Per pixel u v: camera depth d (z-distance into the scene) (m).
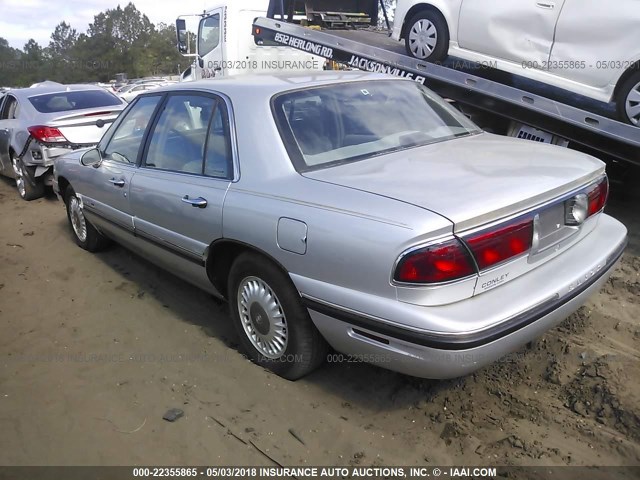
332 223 2.55
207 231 3.25
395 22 6.92
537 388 3.00
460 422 2.78
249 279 3.15
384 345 2.49
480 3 5.88
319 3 9.17
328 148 3.07
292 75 3.69
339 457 2.60
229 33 10.58
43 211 7.16
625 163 5.92
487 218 2.39
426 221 2.29
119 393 3.12
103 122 7.44
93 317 4.07
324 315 2.68
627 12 4.89
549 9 5.37
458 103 6.48
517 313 2.44
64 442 2.76
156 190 3.68
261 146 3.06
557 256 2.83
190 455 2.64
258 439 2.73
